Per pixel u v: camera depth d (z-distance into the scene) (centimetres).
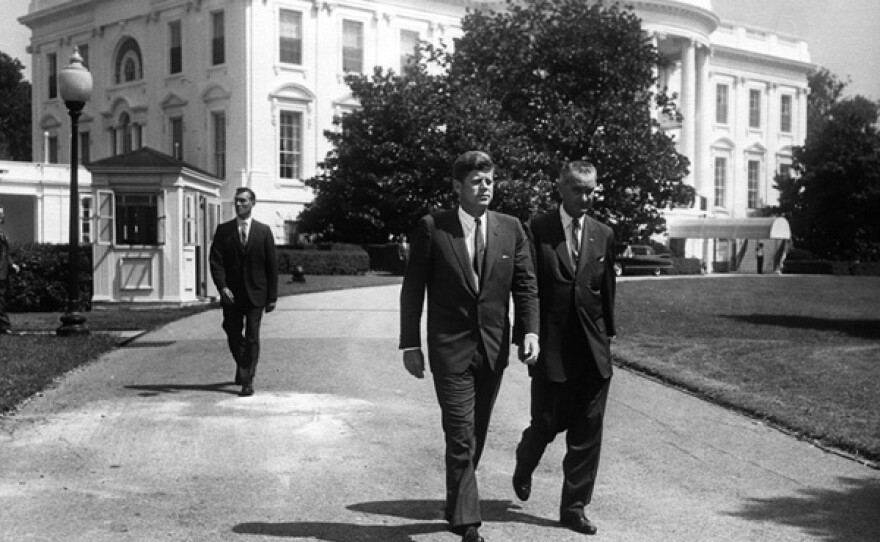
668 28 6606
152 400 1032
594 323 626
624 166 3684
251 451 810
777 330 1809
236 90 5119
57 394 1069
